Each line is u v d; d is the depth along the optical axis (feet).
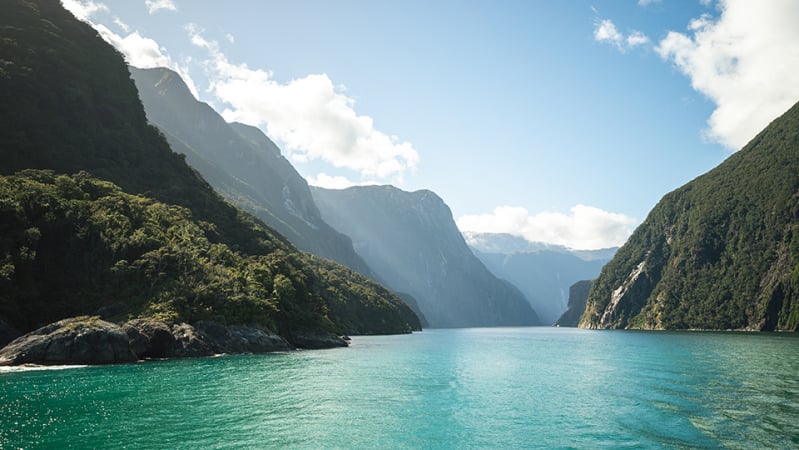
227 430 106.52
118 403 128.88
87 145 357.00
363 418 120.98
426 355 306.35
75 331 207.41
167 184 402.11
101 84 421.18
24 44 374.02
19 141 306.76
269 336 302.66
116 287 255.70
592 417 122.62
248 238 429.79
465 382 182.80
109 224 276.21
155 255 275.39
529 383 180.65
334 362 247.09
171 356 236.02
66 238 258.78
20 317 225.15
